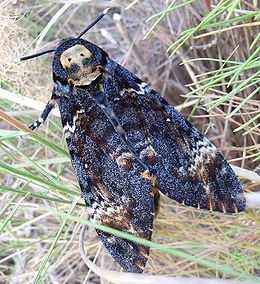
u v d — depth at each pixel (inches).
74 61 5.0
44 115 5.4
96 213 4.8
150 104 5.0
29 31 7.9
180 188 4.8
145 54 8.1
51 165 7.4
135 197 4.7
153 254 6.2
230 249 6.0
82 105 5.0
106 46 8.3
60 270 6.7
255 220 5.7
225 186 4.7
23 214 7.1
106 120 5.0
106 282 6.2
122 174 4.8
